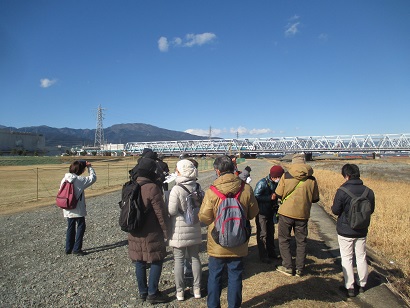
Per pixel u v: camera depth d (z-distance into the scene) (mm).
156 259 4562
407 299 4875
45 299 4781
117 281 5508
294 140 120625
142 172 4652
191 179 4750
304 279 5449
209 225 4090
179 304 4652
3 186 24297
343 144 119312
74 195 6910
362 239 4969
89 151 162750
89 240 8266
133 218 4406
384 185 23500
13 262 6496
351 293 4852
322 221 10125
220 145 134875
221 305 4508
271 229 6449
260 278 5508
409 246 7191
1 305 4574
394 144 112375
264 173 34156
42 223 10406
